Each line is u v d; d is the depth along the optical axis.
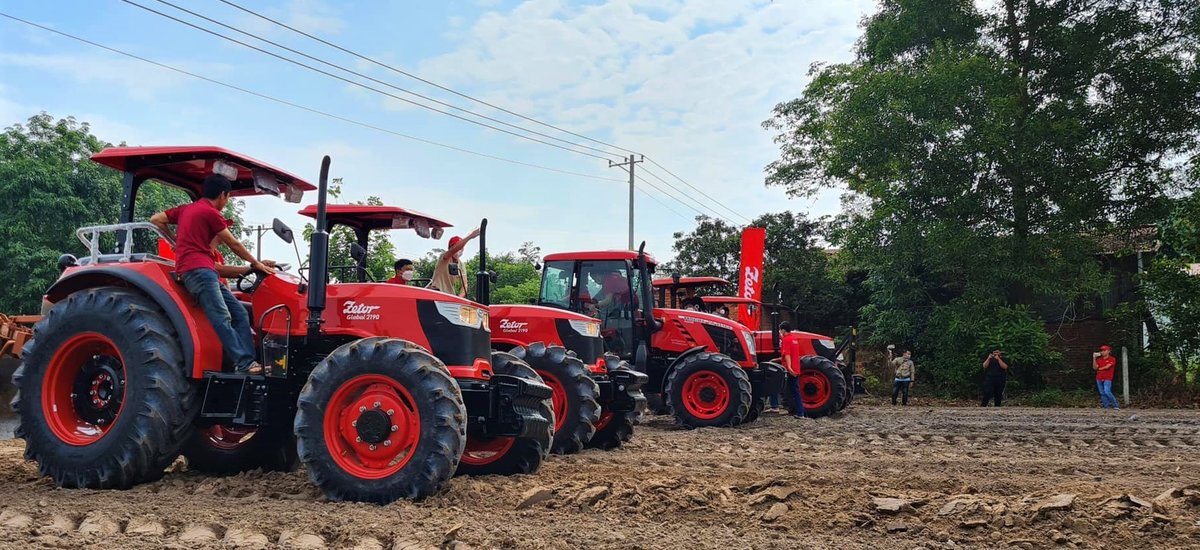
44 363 5.50
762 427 11.95
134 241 6.12
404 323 5.58
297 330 5.63
